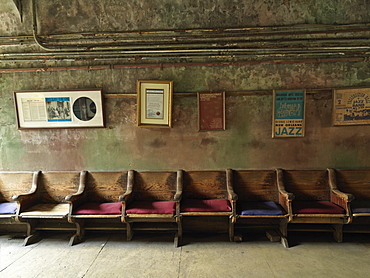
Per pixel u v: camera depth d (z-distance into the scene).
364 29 3.33
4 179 3.67
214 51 3.49
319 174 3.47
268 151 3.60
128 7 3.47
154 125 3.59
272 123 3.54
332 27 3.39
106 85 3.64
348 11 3.38
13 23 3.53
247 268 2.69
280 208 3.21
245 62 3.51
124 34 3.54
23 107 3.68
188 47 3.52
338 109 3.47
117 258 2.93
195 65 3.55
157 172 3.57
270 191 3.49
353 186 3.42
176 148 3.66
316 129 3.54
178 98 3.60
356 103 3.45
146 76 3.61
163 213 3.10
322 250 3.03
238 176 3.54
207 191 3.53
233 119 3.59
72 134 3.72
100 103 3.63
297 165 3.59
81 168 3.75
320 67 3.49
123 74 3.62
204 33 3.49
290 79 3.52
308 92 3.50
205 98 3.54
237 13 3.44
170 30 3.49
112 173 3.60
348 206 3.01
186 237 3.43
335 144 3.54
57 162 3.76
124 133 3.68
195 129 3.63
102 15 3.51
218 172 3.54
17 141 3.77
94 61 3.62
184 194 3.53
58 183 3.63
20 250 3.16
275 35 3.43
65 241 3.39
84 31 3.56
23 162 3.78
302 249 3.06
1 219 3.33
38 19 3.52
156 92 3.55
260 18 3.44
